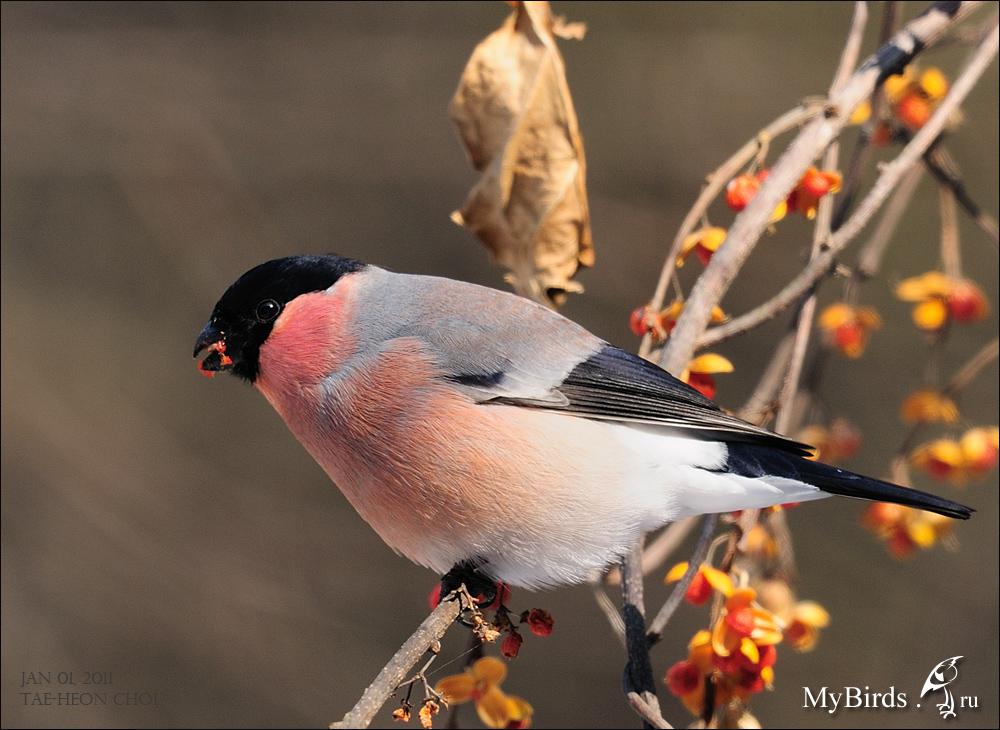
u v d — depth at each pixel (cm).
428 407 538
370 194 1319
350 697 1182
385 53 1320
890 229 709
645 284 1220
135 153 1320
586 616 1159
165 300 1327
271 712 1183
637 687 511
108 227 1341
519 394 542
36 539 1247
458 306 562
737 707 534
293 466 1286
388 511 549
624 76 1263
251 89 1324
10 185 1334
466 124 646
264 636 1205
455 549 545
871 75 599
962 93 587
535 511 532
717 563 965
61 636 1209
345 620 1215
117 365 1312
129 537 1245
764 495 536
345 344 556
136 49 1330
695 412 544
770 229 585
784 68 1248
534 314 564
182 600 1223
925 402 690
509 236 647
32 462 1270
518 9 645
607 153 1252
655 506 542
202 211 1317
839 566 1100
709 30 1261
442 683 549
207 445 1292
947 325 693
